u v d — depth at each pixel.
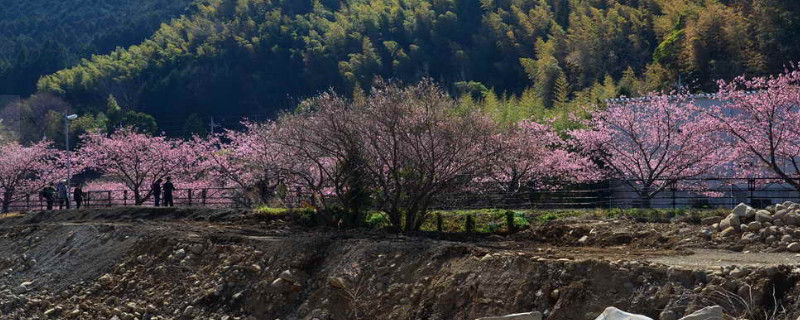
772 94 25.80
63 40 134.75
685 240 16.80
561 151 30.64
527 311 13.38
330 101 22.00
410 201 21.17
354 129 21.25
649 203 25.66
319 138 21.80
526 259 14.27
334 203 24.09
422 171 20.88
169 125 86.75
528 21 87.62
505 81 83.56
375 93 22.77
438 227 21.95
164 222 26.22
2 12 155.50
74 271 22.09
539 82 71.06
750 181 23.83
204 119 89.38
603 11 82.94
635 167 30.00
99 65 100.31
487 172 21.56
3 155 45.06
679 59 57.56
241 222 25.08
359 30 98.12
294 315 16.62
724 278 11.99
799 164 29.56
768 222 16.33
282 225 23.72
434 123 20.88
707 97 31.25
